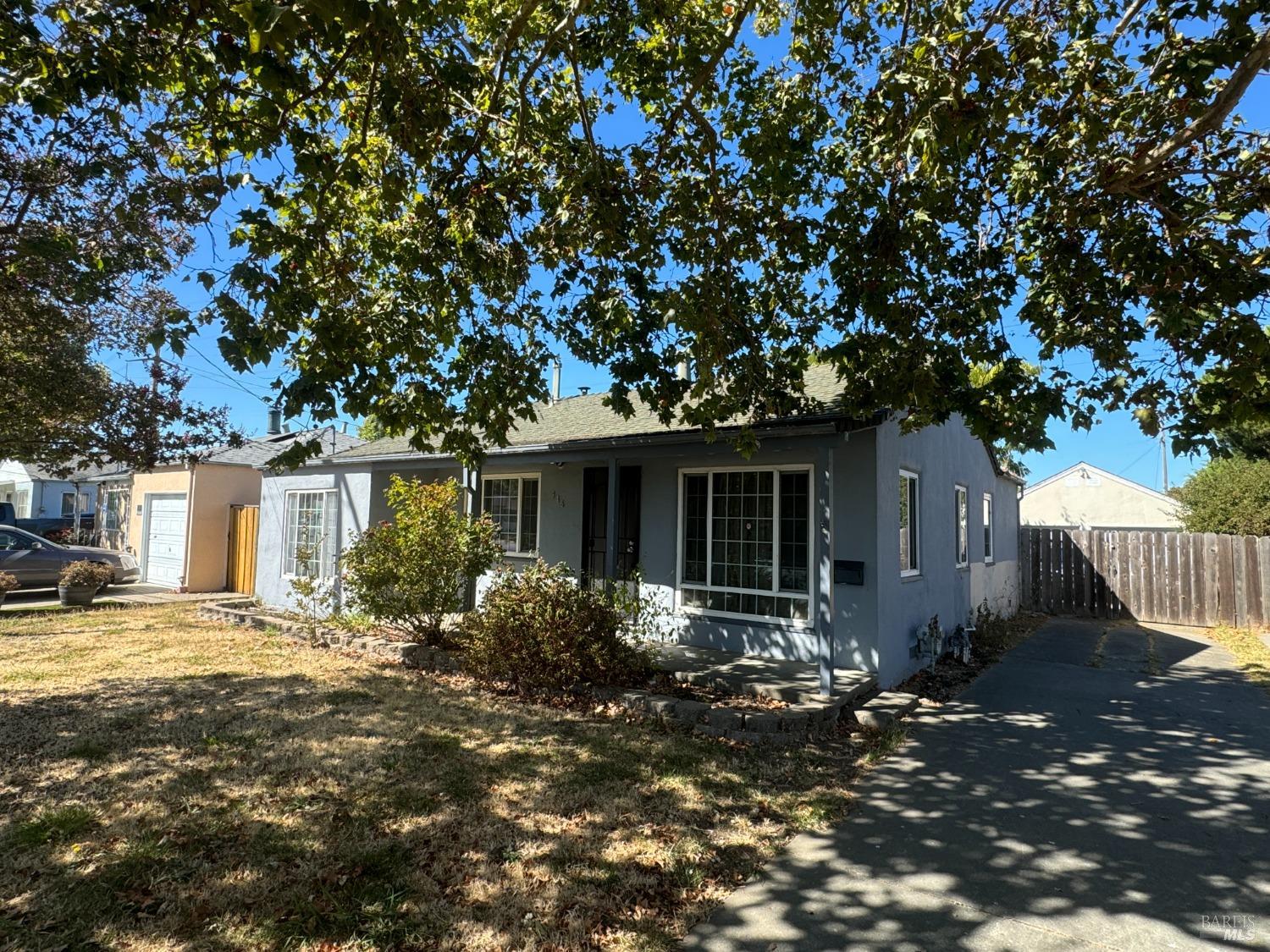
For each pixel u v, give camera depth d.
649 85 5.83
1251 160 4.94
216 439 8.38
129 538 19.45
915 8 5.39
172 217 5.12
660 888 3.51
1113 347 5.41
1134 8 4.87
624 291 6.22
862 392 6.23
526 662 7.00
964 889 3.56
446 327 6.33
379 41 3.69
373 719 6.05
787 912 3.33
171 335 4.07
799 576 8.36
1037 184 5.34
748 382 6.69
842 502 8.05
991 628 11.34
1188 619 13.84
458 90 4.65
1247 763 5.51
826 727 6.31
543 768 5.01
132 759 5.00
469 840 3.92
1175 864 3.84
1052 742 6.05
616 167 5.92
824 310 6.99
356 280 6.26
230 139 4.95
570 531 10.93
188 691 6.94
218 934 3.02
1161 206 5.26
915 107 4.77
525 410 6.67
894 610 8.13
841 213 5.96
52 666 8.02
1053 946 3.07
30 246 4.88
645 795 4.62
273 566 13.76
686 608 9.32
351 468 12.47
